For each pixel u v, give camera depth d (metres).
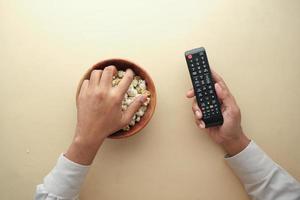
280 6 0.61
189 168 0.60
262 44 0.61
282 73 0.61
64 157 0.53
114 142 0.60
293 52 0.61
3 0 0.60
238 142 0.57
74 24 0.60
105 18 0.60
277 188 0.56
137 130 0.55
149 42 0.60
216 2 0.60
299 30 0.60
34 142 0.60
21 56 0.60
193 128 0.60
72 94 0.60
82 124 0.51
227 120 0.56
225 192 0.60
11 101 0.60
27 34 0.60
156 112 0.60
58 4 0.60
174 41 0.60
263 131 0.61
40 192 0.52
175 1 0.60
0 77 0.60
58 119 0.59
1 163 0.60
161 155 0.60
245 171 0.58
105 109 0.50
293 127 0.61
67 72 0.60
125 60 0.54
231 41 0.60
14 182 0.60
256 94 0.61
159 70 0.60
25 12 0.60
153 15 0.60
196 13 0.60
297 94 0.60
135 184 0.60
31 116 0.60
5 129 0.60
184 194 0.60
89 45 0.60
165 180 0.60
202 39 0.60
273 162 0.58
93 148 0.52
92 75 0.52
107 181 0.60
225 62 0.60
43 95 0.60
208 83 0.55
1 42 0.60
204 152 0.60
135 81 0.56
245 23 0.60
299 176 0.60
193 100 0.60
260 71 0.61
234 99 0.57
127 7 0.60
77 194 0.54
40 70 0.60
